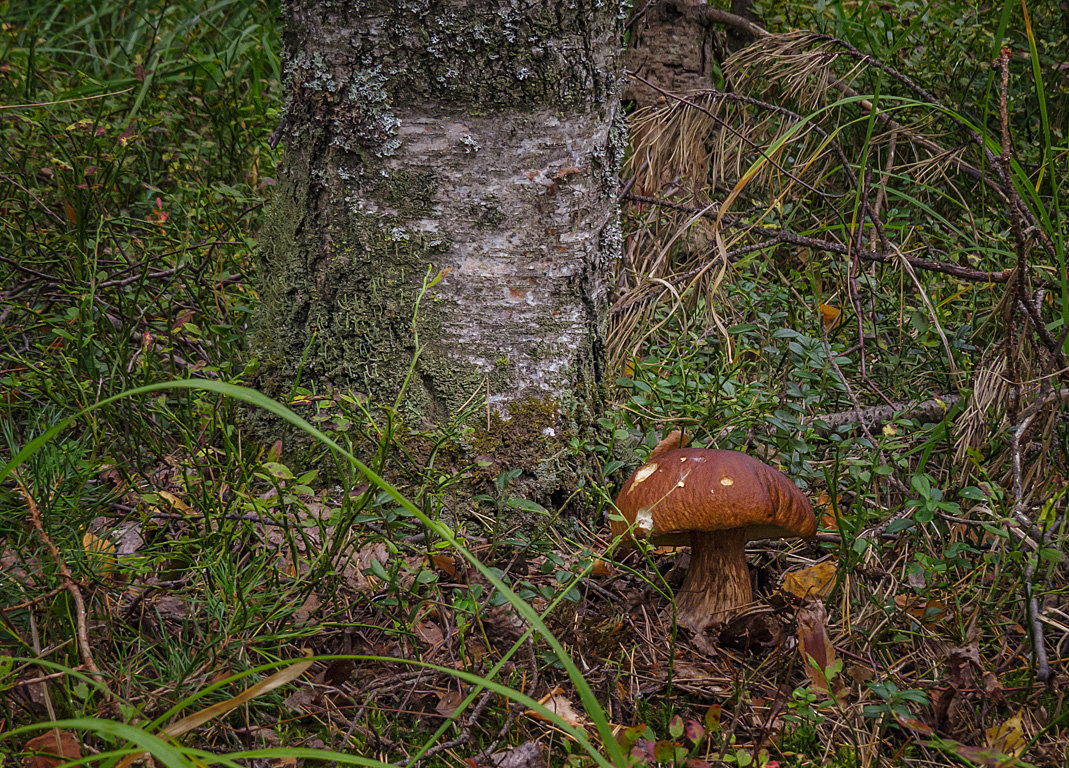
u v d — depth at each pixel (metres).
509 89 1.04
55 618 0.93
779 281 1.38
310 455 1.04
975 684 0.93
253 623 0.93
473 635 0.98
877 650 0.98
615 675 0.96
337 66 1.05
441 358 1.08
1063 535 0.99
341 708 0.93
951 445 1.10
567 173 1.07
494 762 0.89
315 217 1.07
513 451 1.08
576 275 1.09
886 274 1.29
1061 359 1.10
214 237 1.33
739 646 1.00
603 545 1.07
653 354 1.19
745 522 0.96
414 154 1.05
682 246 1.37
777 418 1.07
